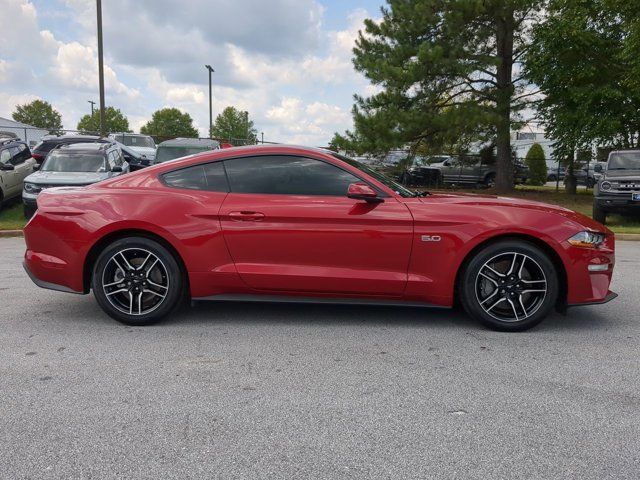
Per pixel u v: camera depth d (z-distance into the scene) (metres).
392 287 4.33
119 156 13.86
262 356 3.81
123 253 4.42
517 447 2.61
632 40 15.36
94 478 2.34
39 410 2.96
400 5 18.12
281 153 4.52
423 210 4.30
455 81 18.36
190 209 4.38
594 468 2.44
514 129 19.45
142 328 4.45
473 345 4.07
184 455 2.52
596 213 12.90
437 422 2.86
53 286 4.53
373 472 2.39
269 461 2.47
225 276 4.37
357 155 18.97
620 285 6.25
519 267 4.32
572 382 3.39
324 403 3.07
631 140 18.70
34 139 32.56
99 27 21.45
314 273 4.33
